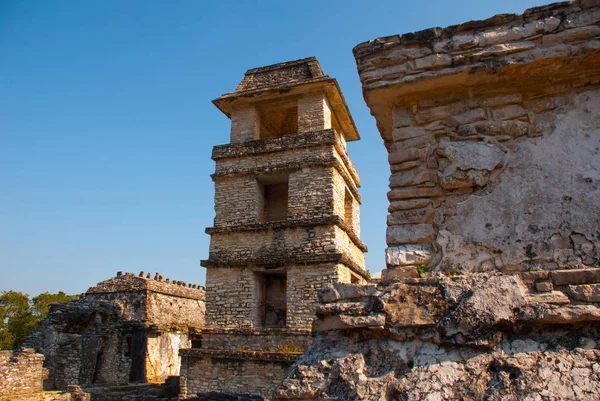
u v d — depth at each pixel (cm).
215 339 1925
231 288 1980
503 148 542
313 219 1939
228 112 2330
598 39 505
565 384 404
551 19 523
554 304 446
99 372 2930
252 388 1767
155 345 3062
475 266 511
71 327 3022
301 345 1791
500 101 559
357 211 2455
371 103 618
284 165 2053
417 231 548
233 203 2102
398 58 572
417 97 593
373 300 500
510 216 517
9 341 4403
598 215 489
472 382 429
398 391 443
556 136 530
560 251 489
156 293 3338
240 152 2133
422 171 569
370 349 488
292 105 2259
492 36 539
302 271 1891
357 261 2300
